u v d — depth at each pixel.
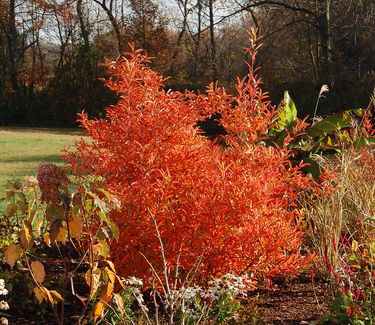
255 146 5.29
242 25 41.91
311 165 7.27
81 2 40.12
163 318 4.31
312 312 4.65
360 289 4.66
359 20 31.88
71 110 39.16
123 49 39.44
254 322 4.19
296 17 35.59
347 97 31.06
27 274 4.84
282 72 36.25
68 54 41.31
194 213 4.61
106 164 5.04
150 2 39.84
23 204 3.72
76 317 4.48
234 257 4.69
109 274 3.63
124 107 5.09
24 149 22.31
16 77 40.69
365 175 6.75
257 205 4.77
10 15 40.41
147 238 4.68
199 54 41.66
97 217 4.58
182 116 5.06
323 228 5.49
